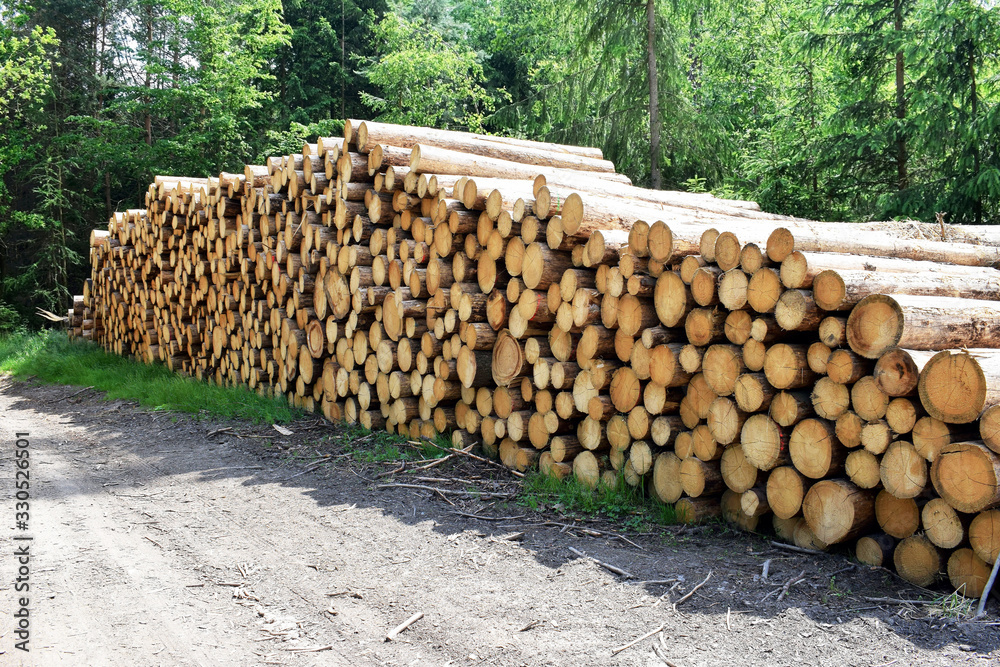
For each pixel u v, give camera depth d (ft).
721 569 12.69
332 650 10.18
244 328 29.66
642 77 50.57
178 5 62.13
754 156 51.47
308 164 24.52
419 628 10.77
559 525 15.10
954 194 36.14
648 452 15.84
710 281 14.21
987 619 10.57
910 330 11.54
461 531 14.90
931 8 35.40
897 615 10.84
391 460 19.99
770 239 13.16
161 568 13.07
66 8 71.36
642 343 15.57
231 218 29.76
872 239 17.16
